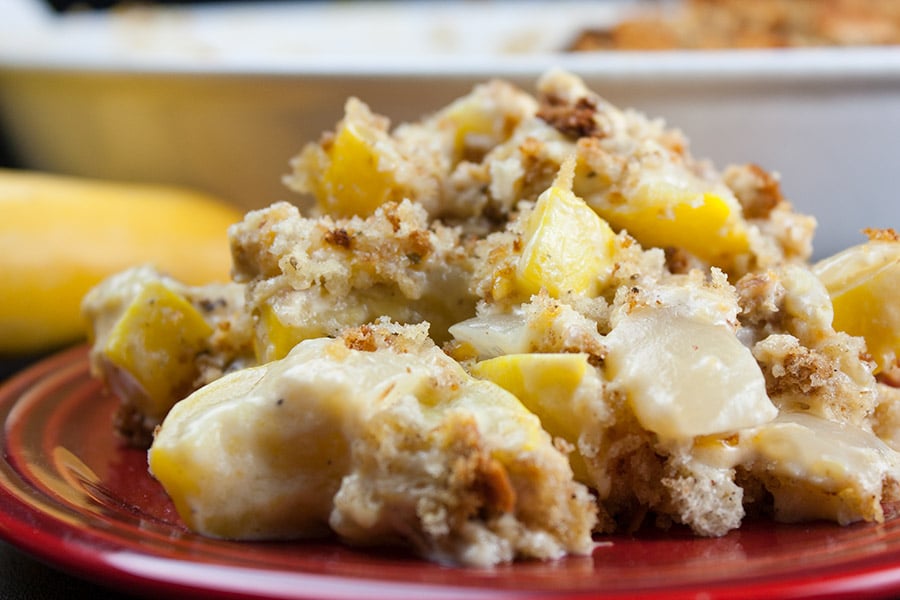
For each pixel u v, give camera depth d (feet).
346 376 0.73
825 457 0.76
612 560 0.70
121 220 1.42
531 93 1.48
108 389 0.96
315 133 1.64
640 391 0.75
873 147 1.49
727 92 1.45
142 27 2.15
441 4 2.43
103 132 1.80
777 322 0.85
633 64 1.45
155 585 0.67
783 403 0.80
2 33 2.10
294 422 0.73
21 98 1.83
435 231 0.88
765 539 0.74
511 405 0.73
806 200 1.54
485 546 0.69
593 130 0.93
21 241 1.33
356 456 0.72
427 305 0.85
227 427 0.73
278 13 2.36
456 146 0.98
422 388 0.74
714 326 0.78
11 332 1.32
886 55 1.45
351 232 0.84
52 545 0.70
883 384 0.92
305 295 0.83
